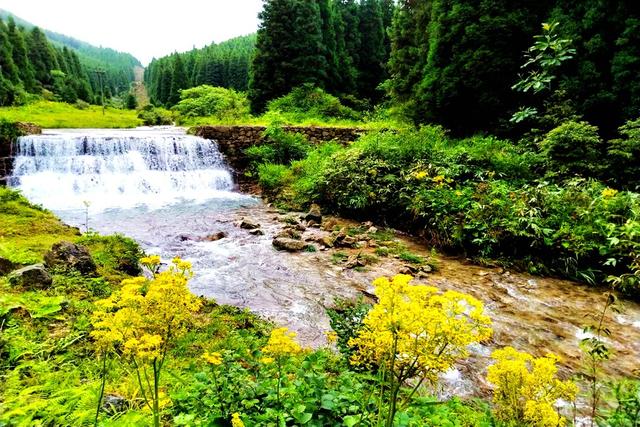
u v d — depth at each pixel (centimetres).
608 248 682
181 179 1465
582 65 1143
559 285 697
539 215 797
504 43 1378
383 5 4091
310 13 2909
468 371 436
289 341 201
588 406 363
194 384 259
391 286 164
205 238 912
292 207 1259
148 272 644
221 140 1652
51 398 235
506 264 777
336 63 3178
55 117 2728
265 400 232
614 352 488
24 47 5544
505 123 1325
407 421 215
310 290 651
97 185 1328
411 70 2020
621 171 907
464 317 163
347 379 273
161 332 188
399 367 180
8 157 1288
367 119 2308
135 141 1482
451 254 859
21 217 731
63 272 486
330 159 1307
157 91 7725
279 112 2381
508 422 173
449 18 1527
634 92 1037
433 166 1071
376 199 1084
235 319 486
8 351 296
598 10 1116
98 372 293
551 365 170
